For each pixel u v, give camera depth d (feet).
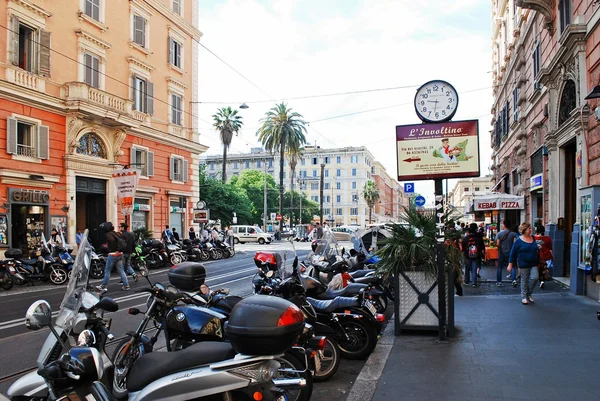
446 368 19.44
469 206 74.69
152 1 94.12
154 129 93.50
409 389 17.16
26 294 46.32
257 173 290.56
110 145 81.82
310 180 350.43
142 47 91.30
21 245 65.46
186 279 18.33
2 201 62.13
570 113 40.91
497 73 101.81
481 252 44.98
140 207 90.22
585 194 34.55
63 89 72.28
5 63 63.26
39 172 67.92
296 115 158.71
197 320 16.05
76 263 14.02
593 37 36.19
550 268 46.42
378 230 52.60
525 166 67.77
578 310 30.55
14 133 63.98
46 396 12.42
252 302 11.06
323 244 34.96
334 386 18.99
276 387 10.75
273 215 200.64
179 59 104.68
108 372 15.06
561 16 45.47
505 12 90.12
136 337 16.99
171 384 10.75
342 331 21.83
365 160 350.43
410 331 25.82
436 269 24.58
